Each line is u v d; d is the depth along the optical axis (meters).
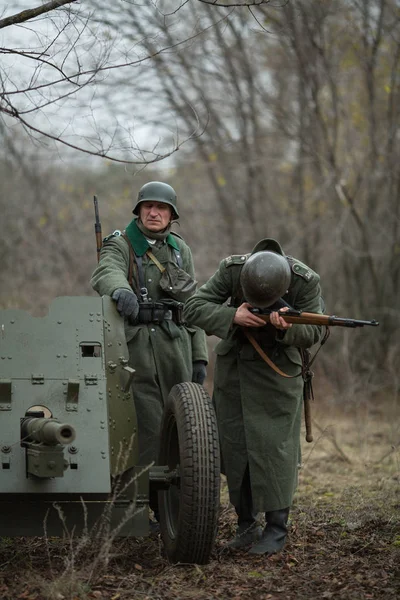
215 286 9.05
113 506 8.09
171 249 10.07
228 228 26.88
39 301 27.22
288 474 8.77
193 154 27.88
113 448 8.04
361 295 24.72
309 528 9.74
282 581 7.88
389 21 23.55
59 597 7.18
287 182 27.42
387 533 9.57
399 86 24.02
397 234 24.16
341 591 7.51
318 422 18.45
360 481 13.12
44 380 8.03
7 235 28.58
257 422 8.79
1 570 8.00
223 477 13.52
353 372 22.16
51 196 29.52
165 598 7.40
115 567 8.20
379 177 24.22
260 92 26.36
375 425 18.69
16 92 9.30
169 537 8.53
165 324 9.81
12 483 7.49
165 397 9.81
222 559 8.59
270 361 8.77
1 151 27.88
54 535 7.87
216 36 24.92
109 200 29.75
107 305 8.74
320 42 23.80
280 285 8.40
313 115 24.97
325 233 25.28
